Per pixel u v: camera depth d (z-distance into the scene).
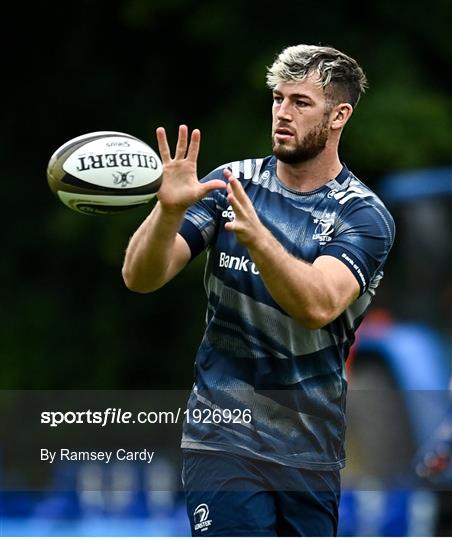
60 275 50.34
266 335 18.89
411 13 47.97
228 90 48.06
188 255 19.19
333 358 19.33
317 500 19.52
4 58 51.44
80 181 17.81
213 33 47.47
